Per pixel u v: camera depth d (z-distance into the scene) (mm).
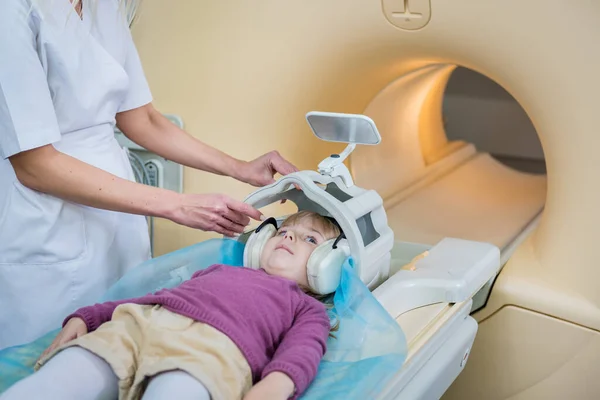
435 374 1403
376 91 2379
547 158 1912
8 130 1384
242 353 1179
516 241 2266
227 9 2133
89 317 1258
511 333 1920
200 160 1840
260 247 1482
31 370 1246
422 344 1375
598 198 1786
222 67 2191
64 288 1601
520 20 1776
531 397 1947
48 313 1602
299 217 1535
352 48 2064
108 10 1624
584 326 1821
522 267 1967
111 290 1486
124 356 1146
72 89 1495
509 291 1898
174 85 2279
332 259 1420
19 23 1354
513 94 1949
